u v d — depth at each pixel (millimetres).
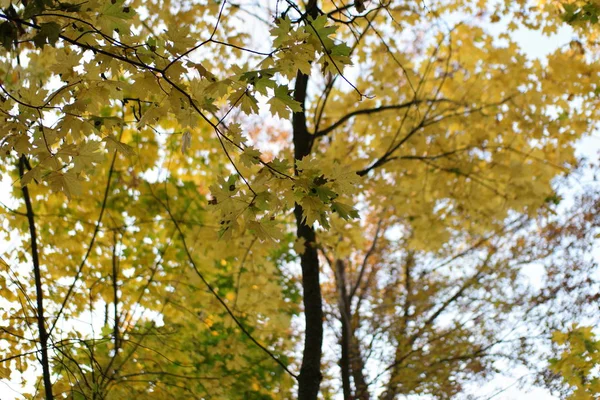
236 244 5500
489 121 6297
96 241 5527
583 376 4473
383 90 6273
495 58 6152
